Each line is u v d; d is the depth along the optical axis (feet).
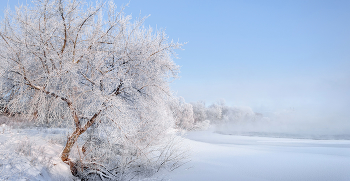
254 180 19.20
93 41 17.62
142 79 20.70
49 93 16.93
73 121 19.01
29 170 13.91
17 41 15.79
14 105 16.43
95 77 18.38
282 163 26.91
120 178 18.28
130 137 19.43
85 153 19.79
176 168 23.12
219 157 30.63
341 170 23.15
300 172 22.25
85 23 18.37
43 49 16.24
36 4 16.14
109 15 18.85
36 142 22.36
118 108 18.04
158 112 21.94
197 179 19.26
